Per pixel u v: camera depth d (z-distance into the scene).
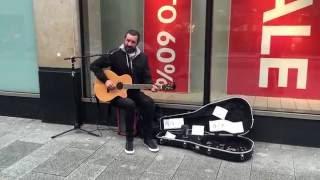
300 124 4.21
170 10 4.47
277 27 4.19
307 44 4.14
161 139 4.20
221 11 4.29
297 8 4.10
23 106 5.08
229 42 4.34
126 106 4.02
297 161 3.90
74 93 4.66
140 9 4.57
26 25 4.87
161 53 4.60
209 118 4.32
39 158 3.94
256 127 4.34
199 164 3.81
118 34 4.70
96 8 4.68
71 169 3.71
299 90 4.25
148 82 4.20
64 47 4.62
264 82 4.33
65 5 4.52
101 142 4.32
